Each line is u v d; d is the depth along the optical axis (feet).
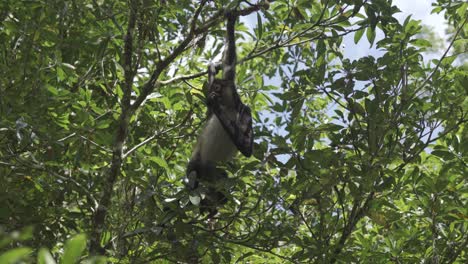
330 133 27.94
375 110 26.66
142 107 29.96
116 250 25.85
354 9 26.11
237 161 28.66
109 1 28.84
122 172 27.71
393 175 25.66
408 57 27.76
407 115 27.37
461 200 29.71
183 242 25.46
